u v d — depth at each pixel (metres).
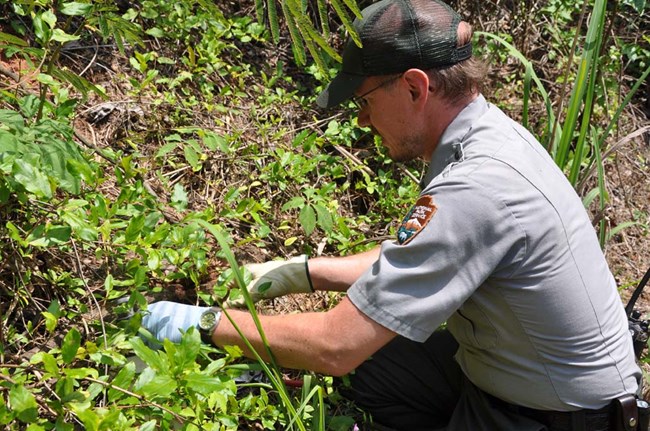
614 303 2.12
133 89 3.19
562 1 4.52
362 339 1.96
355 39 1.98
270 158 3.22
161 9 3.36
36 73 2.29
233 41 3.72
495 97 4.17
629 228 3.94
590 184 3.99
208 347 2.11
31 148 2.09
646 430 2.15
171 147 2.81
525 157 1.99
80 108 3.01
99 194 2.26
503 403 2.21
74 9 2.28
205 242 2.57
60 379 1.76
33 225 2.22
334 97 2.13
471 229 1.88
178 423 2.03
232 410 2.04
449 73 2.03
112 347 2.01
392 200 3.25
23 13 2.37
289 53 3.84
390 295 1.92
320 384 2.45
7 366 1.92
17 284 2.26
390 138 2.17
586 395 2.06
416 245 1.89
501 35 4.22
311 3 3.80
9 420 1.66
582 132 3.02
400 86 2.05
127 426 1.78
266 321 2.09
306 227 2.74
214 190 3.02
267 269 2.49
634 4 4.02
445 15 2.04
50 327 1.85
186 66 3.45
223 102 3.42
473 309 2.05
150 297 2.47
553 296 1.95
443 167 2.08
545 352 2.02
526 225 1.90
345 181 3.40
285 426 2.24
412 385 2.43
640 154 4.32
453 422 2.29
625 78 4.65
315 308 2.85
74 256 2.42
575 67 4.39
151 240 2.21
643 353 3.06
